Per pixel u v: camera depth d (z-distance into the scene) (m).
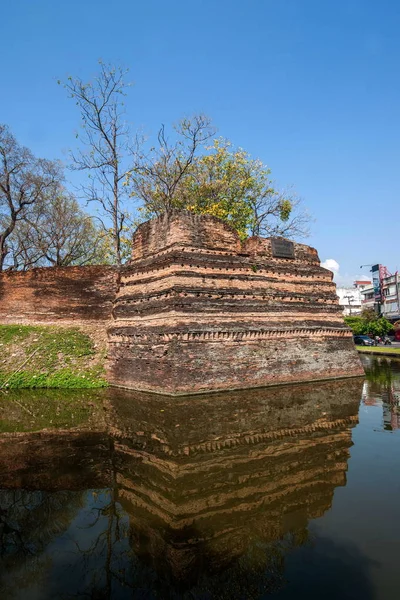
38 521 6.54
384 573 5.06
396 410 13.55
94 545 5.89
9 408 14.34
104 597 4.77
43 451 9.69
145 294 18.83
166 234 18.78
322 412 13.25
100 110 26.62
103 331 21.17
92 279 21.59
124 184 28.50
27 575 5.26
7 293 21.67
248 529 6.12
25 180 30.73
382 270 75.06
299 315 20.52
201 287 17.86
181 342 16.31
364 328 53.97
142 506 6.93
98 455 9.37
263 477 7.95
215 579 5.03
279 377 18.84
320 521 6.29
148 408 13.96
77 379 18.91
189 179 35.16
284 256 21.34
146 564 5.40
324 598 4.63
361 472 8.13
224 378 17.09
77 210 37.69
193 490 7.45
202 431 11.12
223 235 19.42
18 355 19.67
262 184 37.03
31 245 39.06
